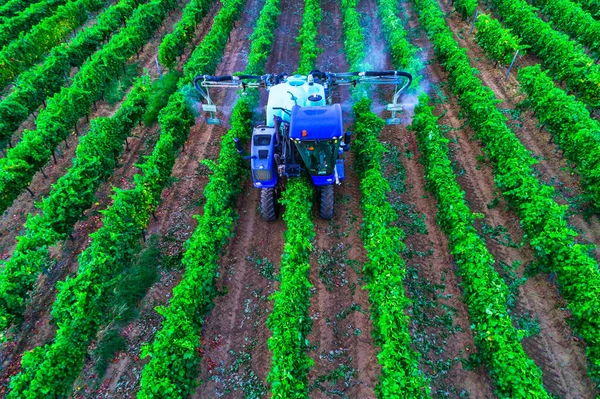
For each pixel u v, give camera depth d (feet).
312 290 36.24
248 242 40.75
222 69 67.00
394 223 41.47
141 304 35.76
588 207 41.96
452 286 36.11
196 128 55.42
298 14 83.10
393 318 29.60
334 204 43.96
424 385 27.45
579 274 32.01
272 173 37.14
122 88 63.10
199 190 46.39
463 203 37.47
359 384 30.32
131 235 38.09
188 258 35.06
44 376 28.02
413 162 48.60
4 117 50.93
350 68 60.44
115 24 74.69
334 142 35.17
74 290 32.01
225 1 77.00
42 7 79.71
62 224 39.01
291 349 28.73
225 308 35.40
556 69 58.49
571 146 44.52
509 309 34.12
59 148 52.80
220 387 30.50
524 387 26.16
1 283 32.81
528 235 37.93
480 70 63.57
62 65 61.21
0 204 41.93
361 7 83.30
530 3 80.12
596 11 73.05
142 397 26.07
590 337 29.55
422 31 73.46
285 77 45.29
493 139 44.83
